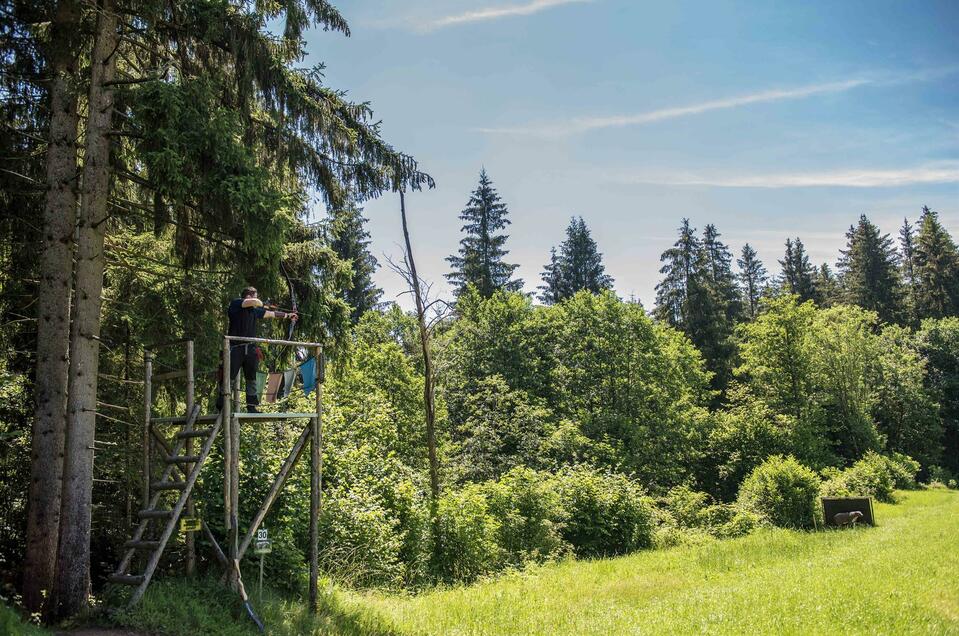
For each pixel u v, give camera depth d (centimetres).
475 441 2934
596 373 3791
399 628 932
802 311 4784
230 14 962
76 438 838
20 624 644
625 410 3678
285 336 1234
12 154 952
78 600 806
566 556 1817
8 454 991
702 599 1079
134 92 877
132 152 991
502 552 1677
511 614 1034
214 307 1170
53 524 852
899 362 5872
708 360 5334
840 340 5238
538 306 4444
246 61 980
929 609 941
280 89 1044
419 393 2950
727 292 6719
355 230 4150
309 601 959
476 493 1780
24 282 1002
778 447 4225
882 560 1401
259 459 1141
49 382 874
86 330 862
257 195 905
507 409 3334
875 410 5703
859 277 7744
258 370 969
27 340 1030
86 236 874
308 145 1152
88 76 963
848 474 3531
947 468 5900
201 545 1013
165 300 1130
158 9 912
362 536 1290
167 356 1150
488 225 5131
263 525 1102
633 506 2075
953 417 6122
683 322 5525
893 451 5084
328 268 1280
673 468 3572
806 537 2012
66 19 891
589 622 958
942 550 1516
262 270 1088
